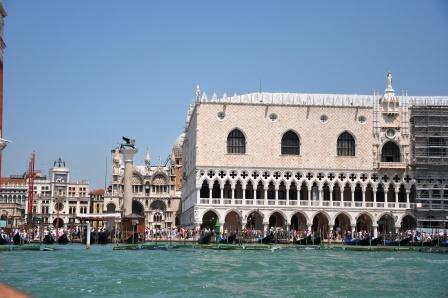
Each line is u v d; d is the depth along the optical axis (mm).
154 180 187250
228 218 120625
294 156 117562
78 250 79938
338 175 118000
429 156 117625
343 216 121562
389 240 97250
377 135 119125
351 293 35250
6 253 71750
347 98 130000
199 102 116750
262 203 115375
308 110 118750
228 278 42688
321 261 61344
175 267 51812
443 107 118125
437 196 117500
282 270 49688
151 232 115562
